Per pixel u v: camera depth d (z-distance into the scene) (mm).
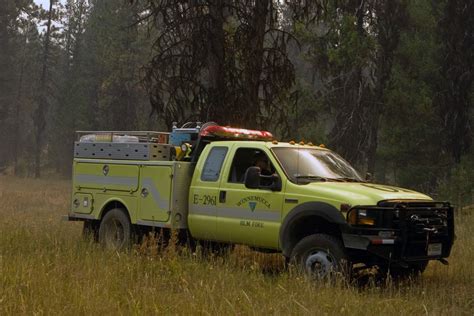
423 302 7289
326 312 6586
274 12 15281
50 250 9844
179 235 10461
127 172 10805
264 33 14953
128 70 46812
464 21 28609
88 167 11508
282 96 15477
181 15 14844
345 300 6992
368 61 27703
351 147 27641
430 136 31906
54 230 12570
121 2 47562
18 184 40438
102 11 54031
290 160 9203
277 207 8820
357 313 6680
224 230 9469
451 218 8836
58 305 6332
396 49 29094
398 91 28141
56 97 63406
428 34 31203
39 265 8203
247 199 9188
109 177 11125
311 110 28391
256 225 9039
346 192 8328
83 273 7852
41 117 59188
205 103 14750
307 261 8367
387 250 7973
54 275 7598
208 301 6801
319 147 10055
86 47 62844
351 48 26078
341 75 27906
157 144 10555
